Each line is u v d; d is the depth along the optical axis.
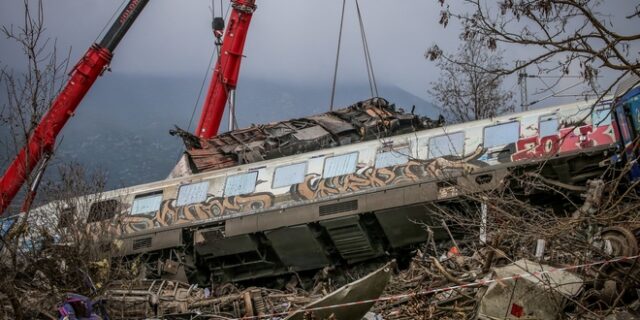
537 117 24.09
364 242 26.22
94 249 19.06
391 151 26.02
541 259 13.48
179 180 29.45
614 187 13.34
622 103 19.98
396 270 19.78
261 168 28.30
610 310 12.50
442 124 28.92
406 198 24.78
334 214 26.12
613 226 13.55
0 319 15.64
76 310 14.16
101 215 20.89
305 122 31.00
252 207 27.58
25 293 16.73
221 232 27.84
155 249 28.47
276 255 28.16
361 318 13.25
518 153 23.66
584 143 22.47
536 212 15.30
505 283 12.67
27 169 16.58
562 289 12.65
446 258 17.16
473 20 12.16
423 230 24.91
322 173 26.95
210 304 19.00
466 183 23.59
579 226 13.94
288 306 18.05
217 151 31.53
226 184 28.55
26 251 18.23
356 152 26.75
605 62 11.22
